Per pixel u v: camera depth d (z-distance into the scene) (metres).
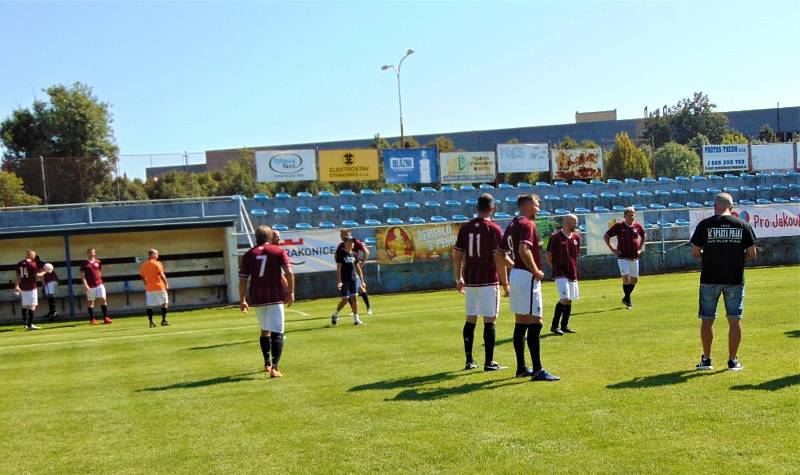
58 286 24.39
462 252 9.19
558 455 5.55
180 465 5.82
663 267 27.67
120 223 23.95
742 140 66.31
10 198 28.67
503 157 35.91
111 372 10.60
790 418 6.18
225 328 16.03
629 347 10.22
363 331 13.77
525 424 6.41
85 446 6.52
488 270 9.01
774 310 13.33
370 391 8.10
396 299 21.95
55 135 47.59
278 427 6.77
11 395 9.13
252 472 5.55
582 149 37.19
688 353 9.48
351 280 15.02
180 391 8.74
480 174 35.53
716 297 8.32
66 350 13.52
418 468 5.44
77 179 29.61
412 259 25.33
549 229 26.34
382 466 5.52
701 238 8.31
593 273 26.89
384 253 25.06
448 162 35.00
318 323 15.69
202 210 27.08
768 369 8.16
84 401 8.50
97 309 24.75
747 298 15.56
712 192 38.69
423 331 13.32
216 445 6.31
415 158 34.44
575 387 7.75
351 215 32.97
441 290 25.05
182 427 6.99
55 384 9.82
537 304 8.31
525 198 8.54
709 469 5.11
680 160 53.31
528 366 9.17
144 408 7.91
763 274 23.25
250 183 42.97
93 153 48.00
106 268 24.73
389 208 33.62
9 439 6.87
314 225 32.22
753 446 5.53
